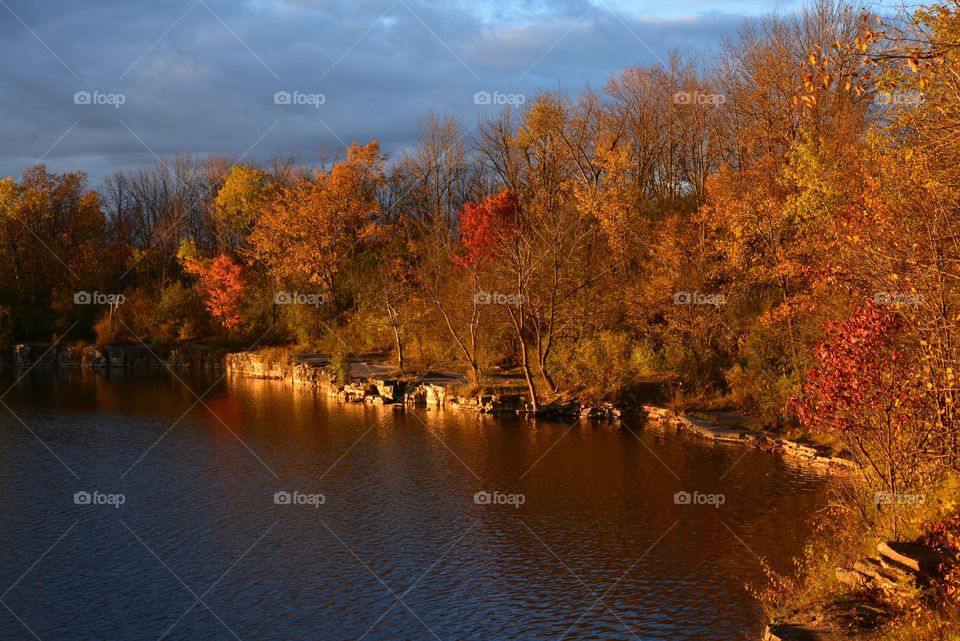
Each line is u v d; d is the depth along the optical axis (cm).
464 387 4434
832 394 1507
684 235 4441
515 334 4994
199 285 7750
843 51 1107
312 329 6725
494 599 1816
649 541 2122
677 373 3994
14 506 2597
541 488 2673
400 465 3053
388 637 1659
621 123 6341
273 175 8844
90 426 3959
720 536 2117
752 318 3944
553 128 6525
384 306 6159
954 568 1209
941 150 1416
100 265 8306
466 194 8312
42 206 8400
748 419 3453
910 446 1486
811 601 1391
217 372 6681
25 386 5666
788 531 2116
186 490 2761
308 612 1789
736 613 1652
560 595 1816
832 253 2666
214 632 1702
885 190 1692
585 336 4450
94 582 1977
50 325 7788
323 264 6769
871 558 1388
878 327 1451
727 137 5550
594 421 3809
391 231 7262
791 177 3472
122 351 7169
